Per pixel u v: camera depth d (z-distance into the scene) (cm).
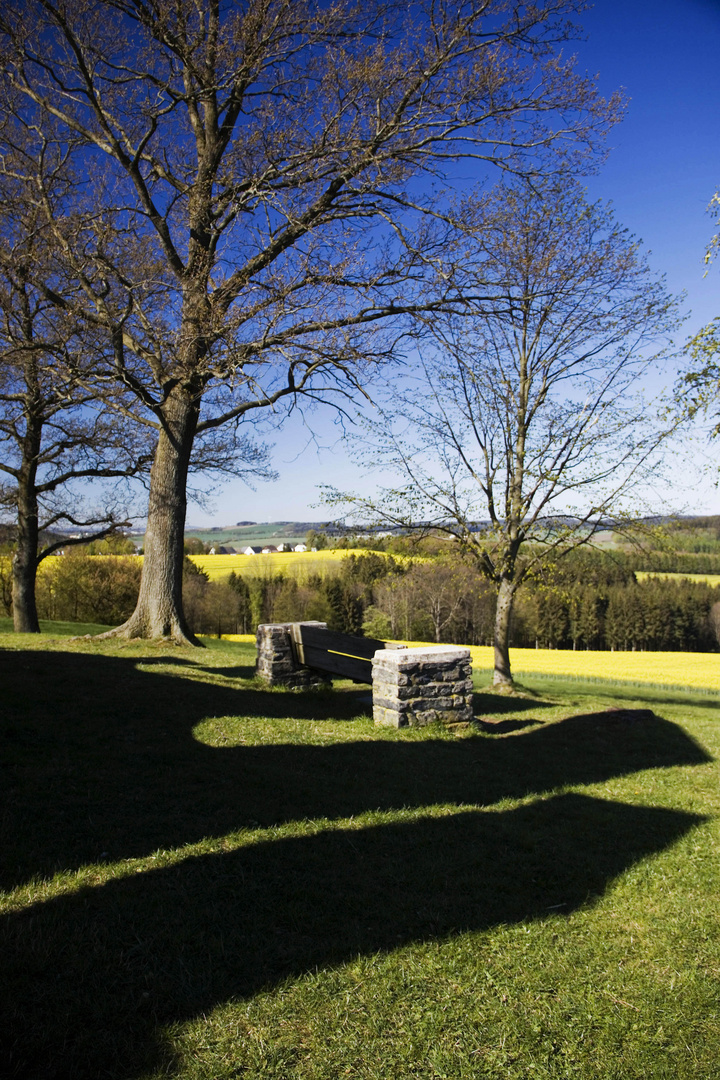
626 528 1577
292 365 1330
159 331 1288
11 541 2392
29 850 412
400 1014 307
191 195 1367
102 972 308
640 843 521
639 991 338
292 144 1315
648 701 1980
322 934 361
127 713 730
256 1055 274
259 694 927
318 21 1243
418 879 429
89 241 1331
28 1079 248
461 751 745
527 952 362
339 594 6191
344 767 637
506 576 1662
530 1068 285
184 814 491
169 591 1470
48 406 1983
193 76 1383
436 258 1305
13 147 1523
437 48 1288
